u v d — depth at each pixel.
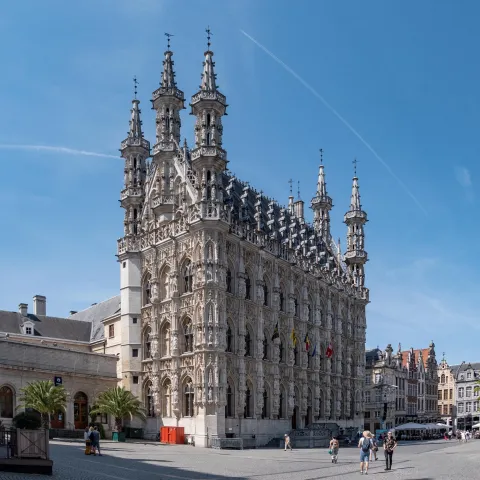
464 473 33.72
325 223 100.75
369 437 34.25
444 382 159.12
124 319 68.00
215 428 57.25
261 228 70.94
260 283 68.12
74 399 60.91
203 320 59.25
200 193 62.81
